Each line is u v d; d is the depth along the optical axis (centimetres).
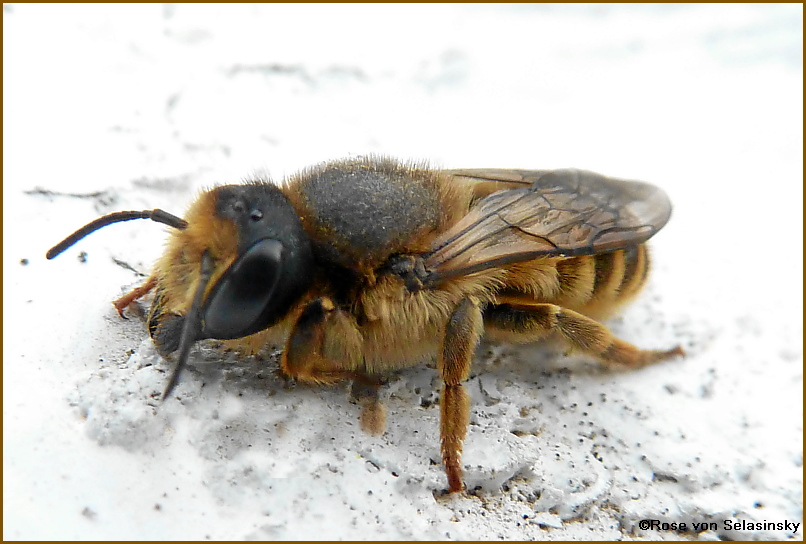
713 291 7
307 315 6
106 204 7
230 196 6
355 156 6
